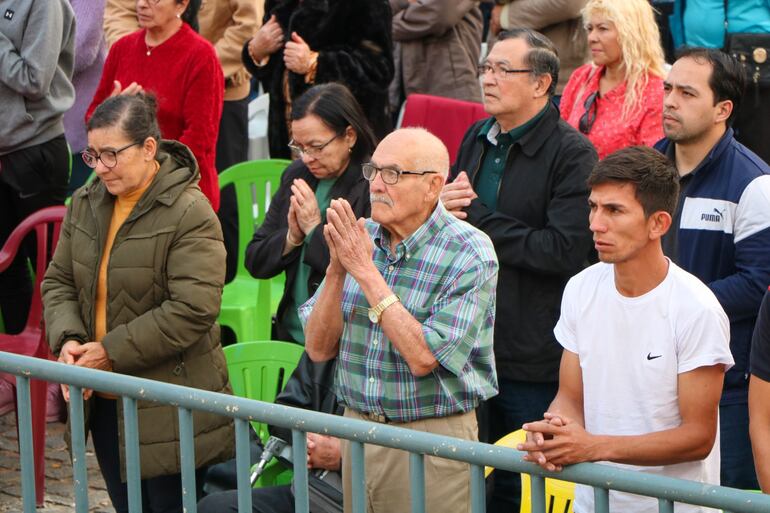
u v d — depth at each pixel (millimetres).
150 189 8242
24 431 6992
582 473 5352
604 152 10000
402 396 6855
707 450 6082
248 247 9586
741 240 8062
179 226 8203
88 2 13586
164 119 11430
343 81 11617
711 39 12430
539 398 8844
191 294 8117
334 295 6984
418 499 5707
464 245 6863
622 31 9852
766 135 11891
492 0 14312
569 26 12773
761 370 6184
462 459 5551
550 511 7363
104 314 8406
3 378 11266
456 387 6863
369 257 6727
